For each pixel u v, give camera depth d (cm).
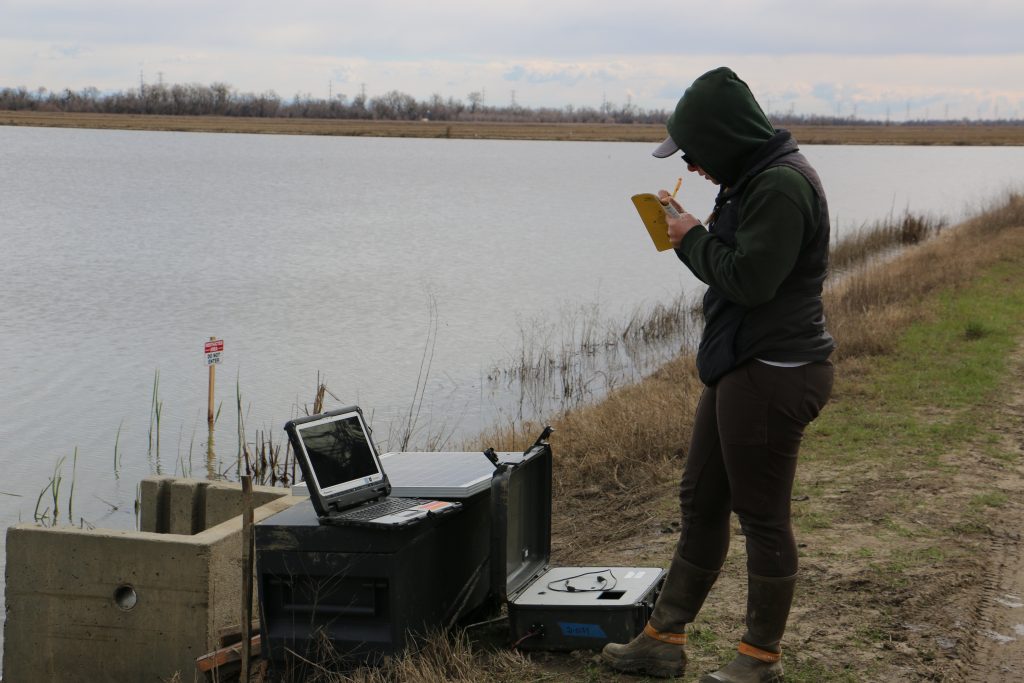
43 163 7569
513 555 478
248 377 1565
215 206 4706
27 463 1160
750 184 360
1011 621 483
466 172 7938
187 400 1430
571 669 437
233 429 1298
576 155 11562
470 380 1535
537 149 13125
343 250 3219
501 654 451
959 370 1103
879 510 655
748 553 386
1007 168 8744
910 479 725
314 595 435
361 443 466
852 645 455
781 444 368
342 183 6431
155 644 535
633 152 12725
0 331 1888
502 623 496
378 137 16150
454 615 481
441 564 465
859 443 840
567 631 448
